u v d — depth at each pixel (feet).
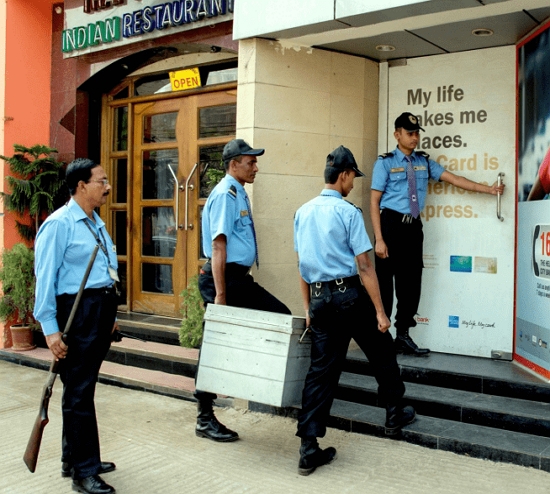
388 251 15.94
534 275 14.35
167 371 17.94
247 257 13.21
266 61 15.81
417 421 13.23
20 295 21.07
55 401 16.67
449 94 16.53
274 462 12.10
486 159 16.01
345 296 11.30
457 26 14.61
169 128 21.42
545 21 14.01
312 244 11.53
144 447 12.98
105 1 20.18
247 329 12.00
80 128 22.33
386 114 17.53
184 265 20.99
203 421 13.39
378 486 10.91
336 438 13.07
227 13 17.42
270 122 15.88
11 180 21.08
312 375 11.50
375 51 16.72
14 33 21.86
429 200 16.66
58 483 11.39
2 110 21.75
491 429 12.68
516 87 15.56
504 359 15.71
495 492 10.52
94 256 10.62
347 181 11.87
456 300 16.35
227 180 13.05
